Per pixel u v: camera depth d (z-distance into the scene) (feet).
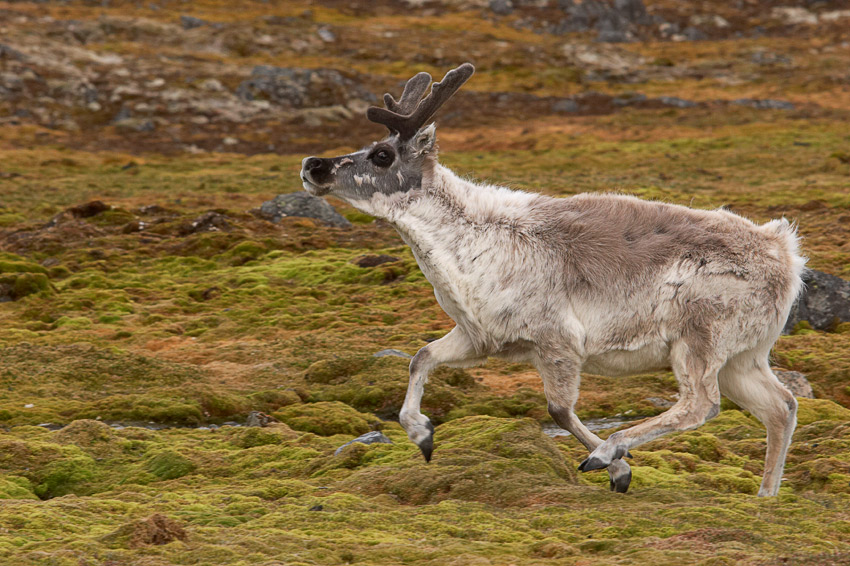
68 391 151.23
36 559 65.82
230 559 66.33
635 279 88.74
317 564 65.98
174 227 335.47
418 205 94.58
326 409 140.67
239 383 160.76
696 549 67.82
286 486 93.40
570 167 521.24
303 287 260.62
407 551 68.33
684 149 573.33
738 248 88.84
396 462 100.73
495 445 99.30
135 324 218.38
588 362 91.97
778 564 62.08
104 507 84.02
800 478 100.27
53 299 241.55
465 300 92.22
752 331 88.43
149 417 138.62
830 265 255.09
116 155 573.33
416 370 94.63
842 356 172.24
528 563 65.21
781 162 515.91
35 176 499.51
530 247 91.25
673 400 152.15
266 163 568.82
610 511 78.64
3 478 102.42
